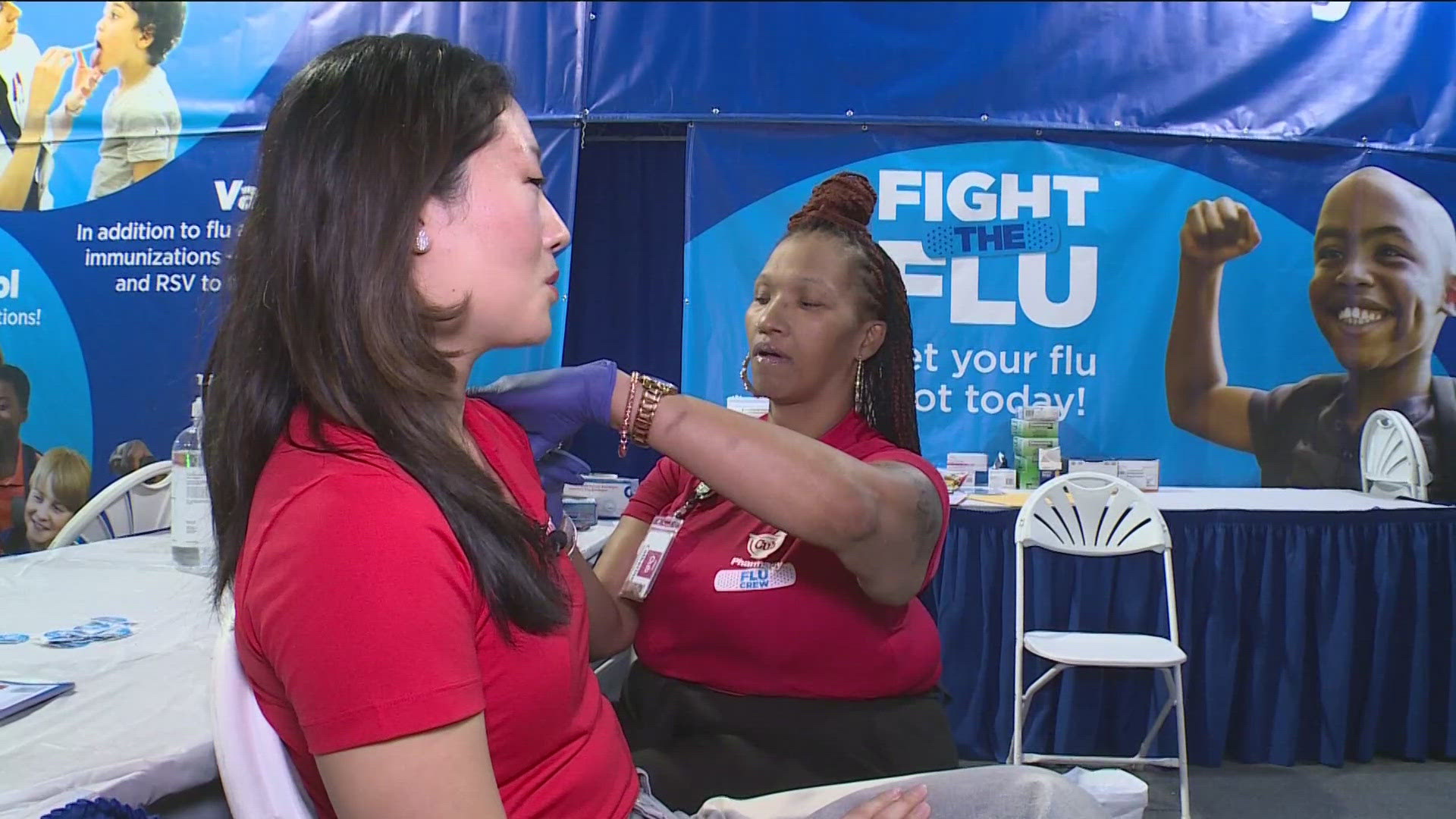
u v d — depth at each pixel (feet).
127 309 10.44
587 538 6.41
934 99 9.86
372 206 2.00
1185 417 10.01
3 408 10.51
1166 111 9.90
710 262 9.86
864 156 9.90
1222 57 9.95
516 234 2.22
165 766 2.26
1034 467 9.50
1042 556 8.45
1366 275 9.92
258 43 10.27
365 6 10.10
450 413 2.36
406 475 1.96
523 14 9.78
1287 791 8.05
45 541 10.52
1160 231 9.98
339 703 1.76
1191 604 8.43
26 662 3.03
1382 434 9.68
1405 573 8.57
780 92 9.81
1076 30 9.93
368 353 1.99
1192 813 7.63
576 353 10.73
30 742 2.35
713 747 3.76
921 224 9.95
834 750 3.72
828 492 2.96
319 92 2.07
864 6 9.87
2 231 10.50
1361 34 9.97
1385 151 9.93
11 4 10.38
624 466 10.55
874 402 4.33
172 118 10.31
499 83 2.28
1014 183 9.93
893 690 3.86
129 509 6.28
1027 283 9.99
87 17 10.34
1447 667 8.64
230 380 2.13
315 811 2.17
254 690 2.13
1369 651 8.59
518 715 2.11
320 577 1.78
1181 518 8.43
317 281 2.00
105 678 2.87
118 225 10.41
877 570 3.31
